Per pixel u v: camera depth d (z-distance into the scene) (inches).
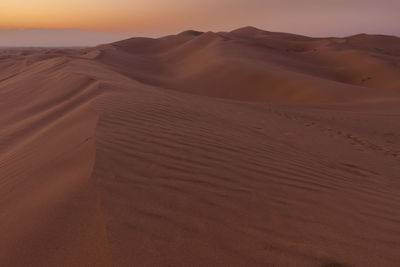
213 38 2182.6
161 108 244.4
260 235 82.2
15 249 80.3
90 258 70.5
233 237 79.8
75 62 988.6
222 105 422.9
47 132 229.5
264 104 545.6
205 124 219.3
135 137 158.2
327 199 114.9
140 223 81.6
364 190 135.9
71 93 428.5
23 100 490.6
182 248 72.9
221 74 1176.8
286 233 84.7
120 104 242.5
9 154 215.6
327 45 2496.3
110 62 1578.5
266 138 225.9
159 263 66.8
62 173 126.7
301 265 70.2
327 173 154.6
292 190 119.3
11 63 1946.4
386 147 279.1
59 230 83.2
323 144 249.4
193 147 153.6
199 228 82.5
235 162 141.9
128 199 94.5
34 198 110.6
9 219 99.7
